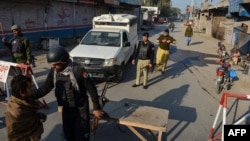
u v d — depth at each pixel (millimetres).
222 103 4902
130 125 4422
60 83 3471
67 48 17688
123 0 32969
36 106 3238
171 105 7297
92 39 9883
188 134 5562
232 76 9320
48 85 3662
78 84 3469
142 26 45906
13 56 6961
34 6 15562
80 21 22547
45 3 16484
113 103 5164
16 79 3049
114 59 8523
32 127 3268
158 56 10695
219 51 17078
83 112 3617
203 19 44875
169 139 5305
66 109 3641
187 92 8617
